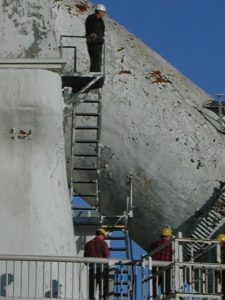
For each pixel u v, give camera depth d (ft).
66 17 110.63
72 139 106.93
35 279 89.66
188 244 97.40
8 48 96.84
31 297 89.51
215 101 112.57
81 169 107.45
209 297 85.10
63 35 104.73
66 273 90.48
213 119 112.47
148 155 110.52
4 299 88.94
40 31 97.55
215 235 110.83
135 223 112.98
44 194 94.58
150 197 111.24
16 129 95.25
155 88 111.45
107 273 89.97
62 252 93.81
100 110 106.63
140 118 110.52
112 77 110.63
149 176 110.73
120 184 110.73
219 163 111.34
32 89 95.76
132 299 89.40
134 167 110.63
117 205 111.75
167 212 111.55
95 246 93.50
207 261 91.61
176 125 111.04
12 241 93.25
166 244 88.38
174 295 84.84
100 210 109.19
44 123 95.50
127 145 110.32
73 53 108.78
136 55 112.37
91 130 108.78
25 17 97.76
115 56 111.45
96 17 101.86
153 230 112.78
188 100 112.37
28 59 96.37
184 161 110.93
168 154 110.73
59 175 95.55
